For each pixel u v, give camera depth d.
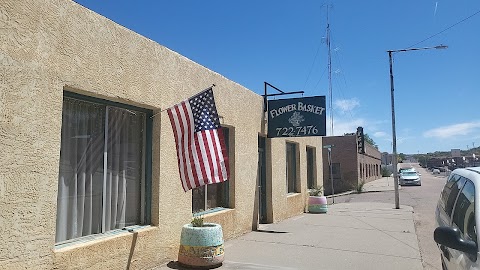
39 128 4.94
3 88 4.54
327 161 35.44
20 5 4.77
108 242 5.94
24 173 4.74
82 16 5.64
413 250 8.95
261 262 7.58
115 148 6.64
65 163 5.73
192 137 6.50
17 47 4.71
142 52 6.79
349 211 16.89
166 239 7.19
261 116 11.68
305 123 11.36
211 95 6.71
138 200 7.08
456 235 3.68
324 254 8.38
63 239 5.63
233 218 9.86
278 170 12.98
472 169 5.08
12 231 4.58
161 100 7.21
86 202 6.05
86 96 5.95
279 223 12.55
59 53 5.26
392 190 33.41
